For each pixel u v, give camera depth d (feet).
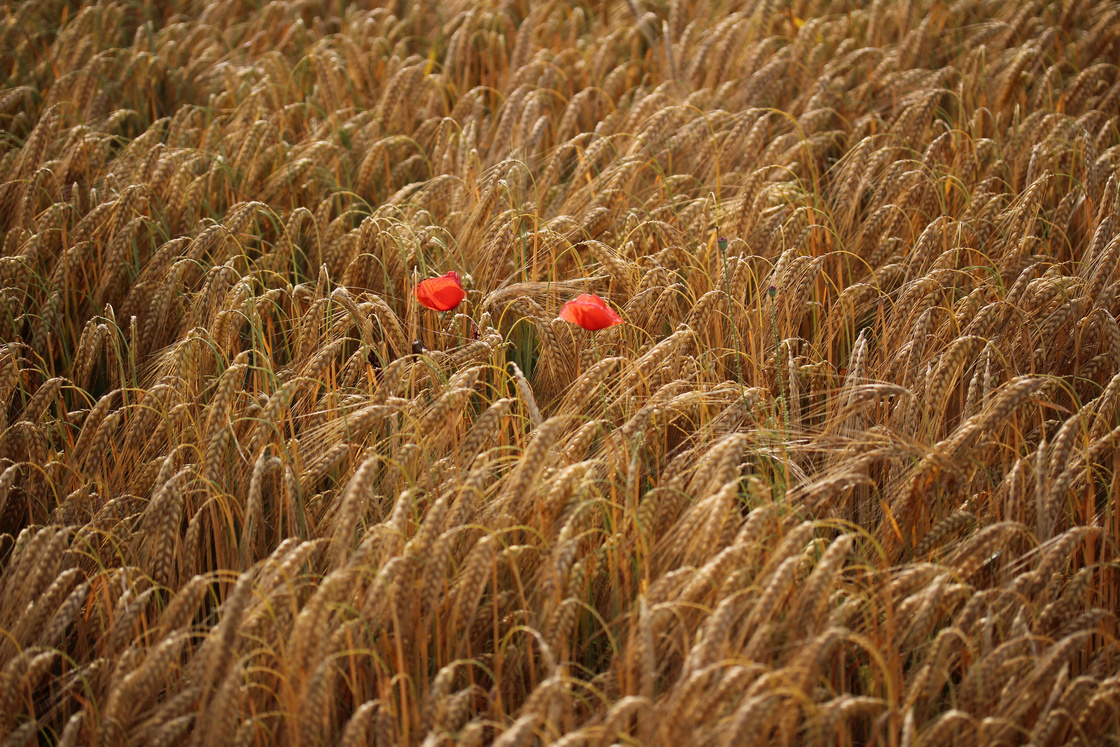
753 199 27.86
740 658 25.77
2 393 26.89
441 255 27.84
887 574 26.16
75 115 29.25
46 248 27.81
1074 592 26.22
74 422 27.20
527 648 26.18
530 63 32.86
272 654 26.04
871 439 26.58
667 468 26.48
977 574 26.55
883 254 27.89
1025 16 33.06
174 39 36.37
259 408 26.76
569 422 26.78
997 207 28.02
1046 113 28.84
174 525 26.35
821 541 26.37
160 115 32.94
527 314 27.09
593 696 26.17
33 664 25.98
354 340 27.45
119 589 26.37
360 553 26.09
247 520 26.35
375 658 25.96
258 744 26.02
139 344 27.45
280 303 27.89
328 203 28.14
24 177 28.37
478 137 29.71
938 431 26.86
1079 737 26.00
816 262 27.27
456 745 25.88
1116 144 29.01
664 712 25.75
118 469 26.81
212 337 27.07
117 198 27.84
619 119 29.19
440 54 36.94
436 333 27.45
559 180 28.81
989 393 26.68
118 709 25.89
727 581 26.00
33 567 26.22
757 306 27.25
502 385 26.89
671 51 31.42
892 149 28.37
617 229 27.99
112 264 27.66
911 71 30.76
